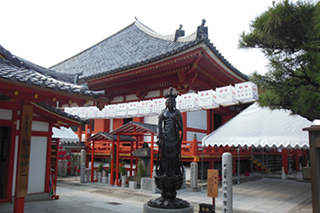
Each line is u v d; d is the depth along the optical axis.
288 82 9.62
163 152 7.98
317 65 8.05
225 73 19.91
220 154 19.31
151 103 13.46
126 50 28.88
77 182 17.34
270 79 9.80
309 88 8.88
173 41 23.98
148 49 25.64
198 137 21.61
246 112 14.55
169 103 8.20
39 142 10.78
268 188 15.85
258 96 10.59
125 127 15.34
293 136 12.22
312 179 7.02
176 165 8.02
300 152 30.52
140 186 14.87
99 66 28.02
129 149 19.92
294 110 9.61
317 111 8.02
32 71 7.65
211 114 24.17
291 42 9.23
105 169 18.09
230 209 7.54
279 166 26.58
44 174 10.88
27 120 7.00
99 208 9.64
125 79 21.22
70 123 11.30
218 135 14.37
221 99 10.67
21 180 6.82
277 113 13.35
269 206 11.20
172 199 7.73
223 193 7.70
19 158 6.79
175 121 8.08
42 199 10.58
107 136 16.19
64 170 20.72
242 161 23.36
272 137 12.70
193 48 15.98
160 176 7.78
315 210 6.86
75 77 10.18
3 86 6.11
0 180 10.16
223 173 7.79
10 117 9.69
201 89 22.16
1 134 10.34
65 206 9.66
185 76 18.98
